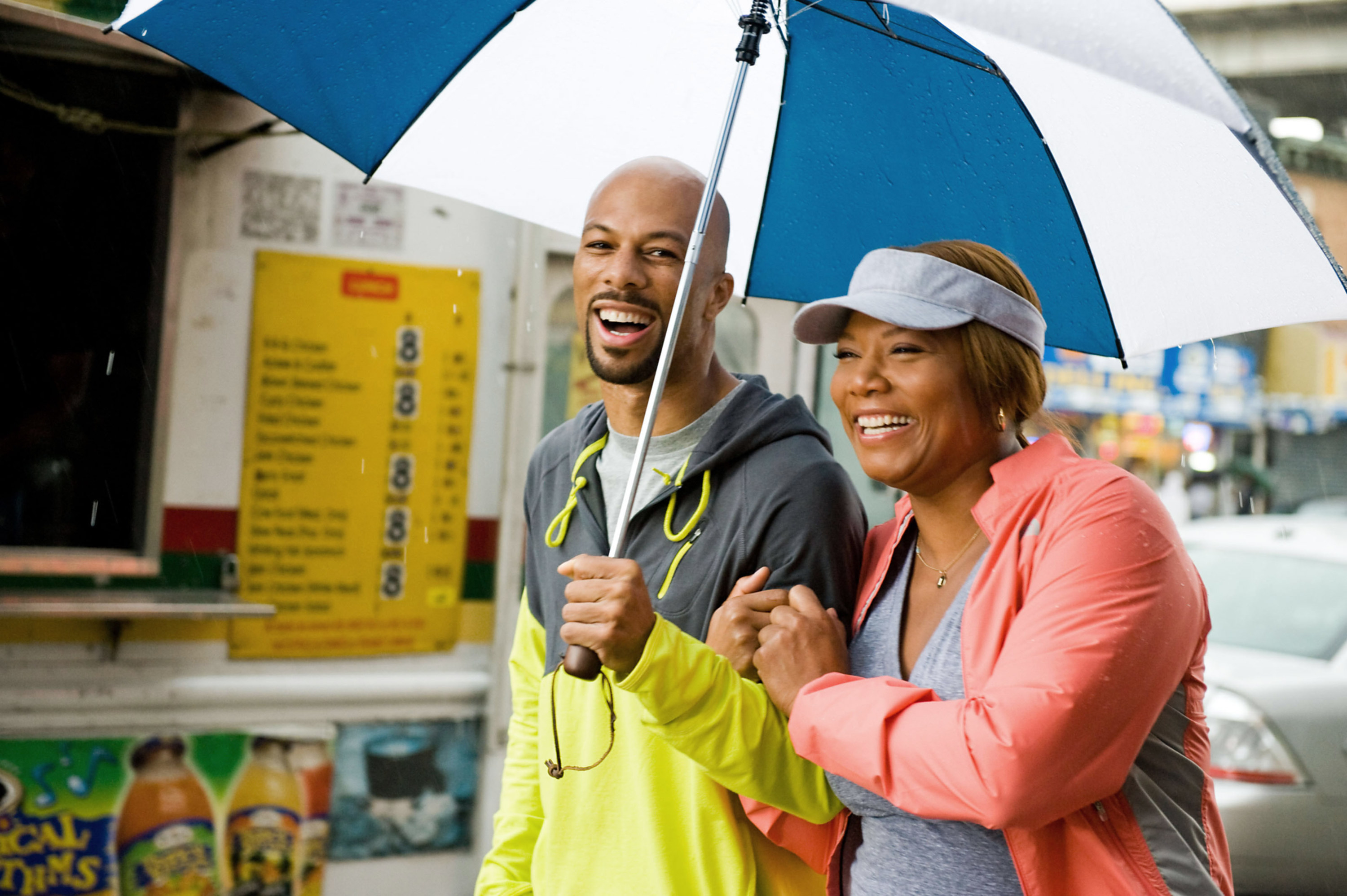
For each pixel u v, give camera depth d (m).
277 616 4.25
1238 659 5.01
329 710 4.31
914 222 2.24
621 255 2.01
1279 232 1.85
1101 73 1.44
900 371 1.75
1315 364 14.00
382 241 4.36
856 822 1.86
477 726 4.53
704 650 1.79
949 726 1.55
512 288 4.53
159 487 4.09
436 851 4.46
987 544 1.77
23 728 3.90
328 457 4.31
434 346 4.43
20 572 3.90
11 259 3.97
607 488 2.15
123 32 2.03
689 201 2.04
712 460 2.01
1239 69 13.34
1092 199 2.04
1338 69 13.02
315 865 4.28
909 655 1.79
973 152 2.12
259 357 4.21
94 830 3.99
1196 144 1.88
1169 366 13.02
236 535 4.20
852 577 1.99
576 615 1.74
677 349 2.03
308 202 4.25
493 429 4.53
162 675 4.09
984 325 1.75
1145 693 1.52
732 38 2.24
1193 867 1.59
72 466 4.06
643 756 1.97
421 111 2.25
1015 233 2.15
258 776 4.21
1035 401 1.79
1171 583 1.57
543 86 2.31
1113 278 2.08
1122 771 1.52
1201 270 1.98
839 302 1.75
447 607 4.48
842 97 2.19
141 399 4.11
